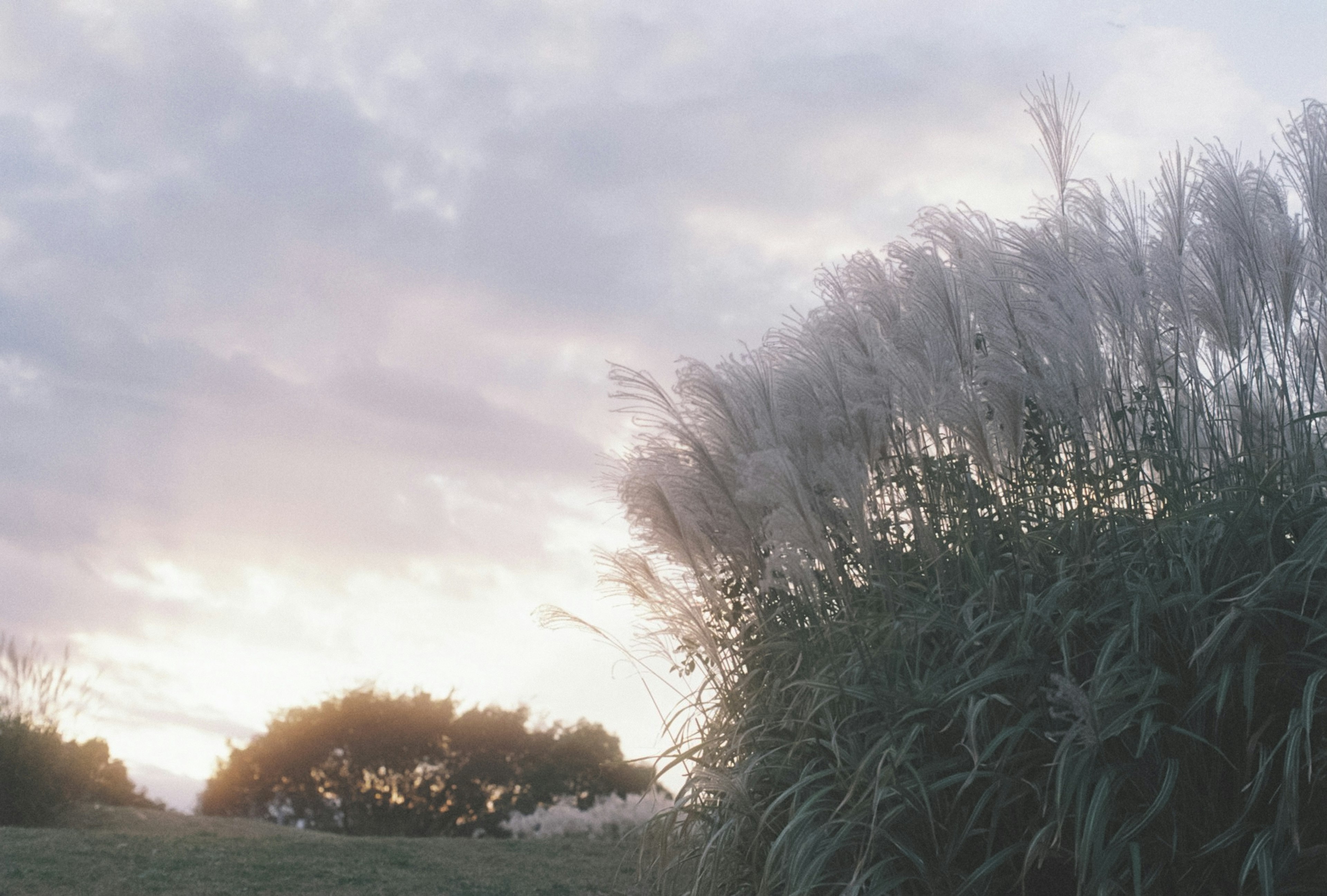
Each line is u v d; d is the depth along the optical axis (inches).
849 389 165.0
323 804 774.5
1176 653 129.2
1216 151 155.1
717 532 178.9
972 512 157.0
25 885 199.0
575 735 812.0
